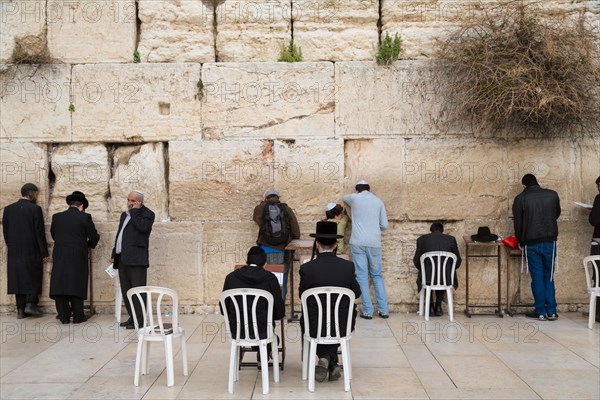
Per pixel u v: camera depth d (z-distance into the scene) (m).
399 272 8.75
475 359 6.47
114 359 6.56
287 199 8.71
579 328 7.71
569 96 8.14
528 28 8.20
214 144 8.71
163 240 8.70
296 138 8.72
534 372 6.02
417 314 8.59
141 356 5.98
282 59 8.77
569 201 8.73
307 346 5.93
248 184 8.71
